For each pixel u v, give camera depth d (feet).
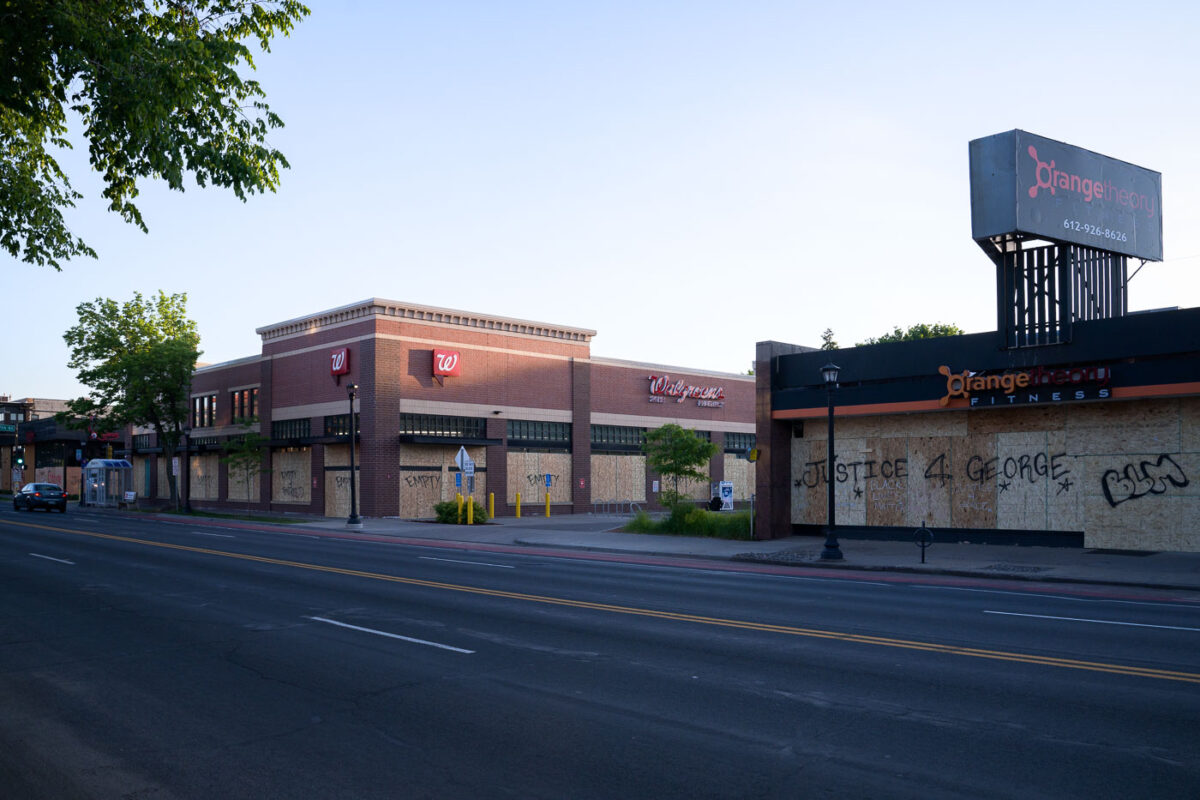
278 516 142.51
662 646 34.22
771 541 88.58
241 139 35.27
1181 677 28.99
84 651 33.40
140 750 21.71
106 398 154.51
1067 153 75.05
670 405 176.76
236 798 18.56
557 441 154.61
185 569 61.93
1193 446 67.15
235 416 162.61
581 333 159.12
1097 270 77.46
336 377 138.62
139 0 34.96
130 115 31.96
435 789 18.95
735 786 19.02
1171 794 18.57
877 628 38.68
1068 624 39.99
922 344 81.05
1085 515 72.59
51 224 40.45
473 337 143.74
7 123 38.63
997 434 78.48
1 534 96.53
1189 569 60.39
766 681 28.45
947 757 20.92
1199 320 65.05
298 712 24.95
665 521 102.37
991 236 73.46
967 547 77.30
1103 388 69.05
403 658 31.96
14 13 30.66
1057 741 22.13
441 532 107.34
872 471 86.53
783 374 91.76
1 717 24.67
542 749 21.56
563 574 61.62
